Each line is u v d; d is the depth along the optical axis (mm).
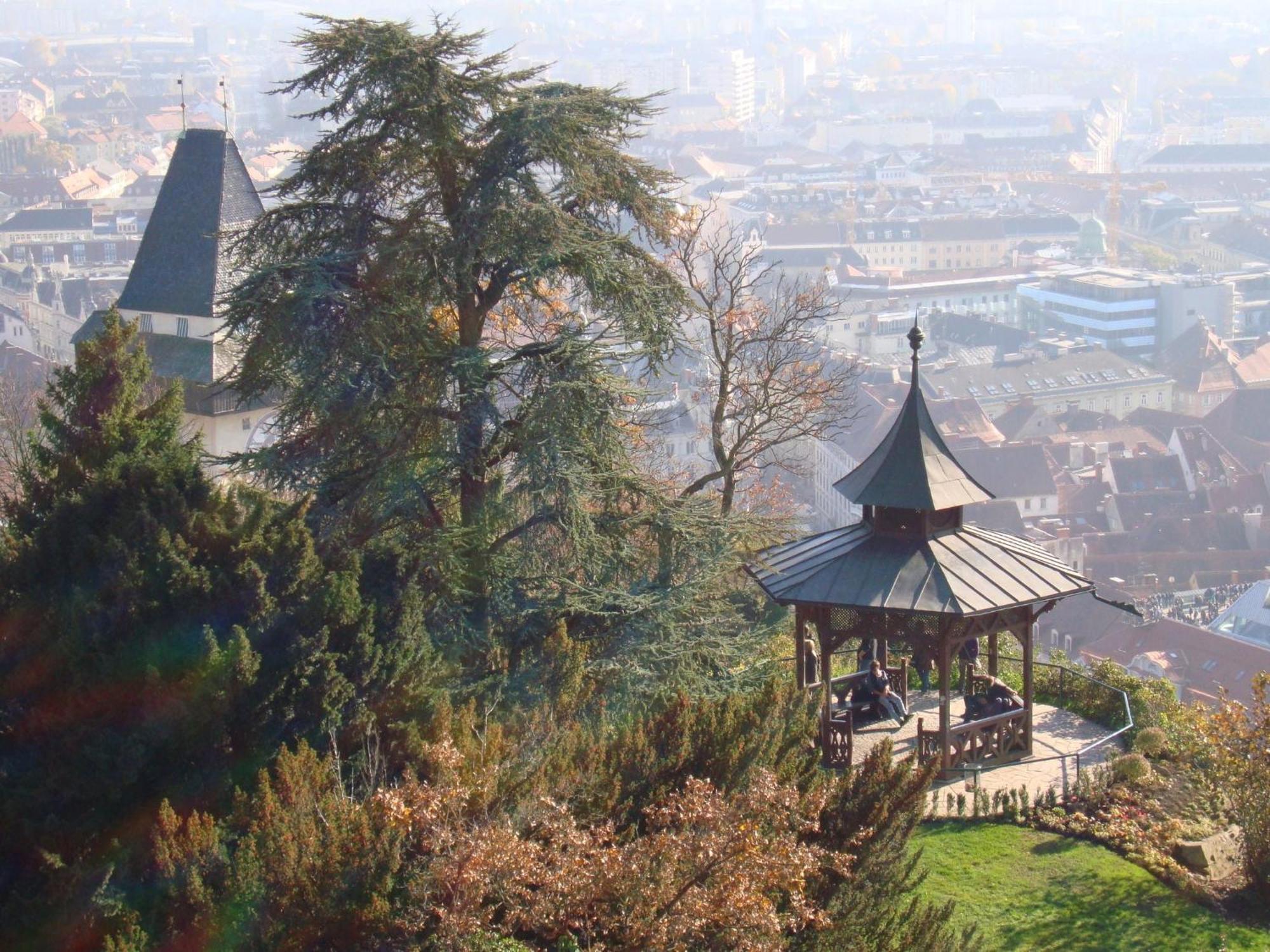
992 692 43250
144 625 29891
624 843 27984
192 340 75688
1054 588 40375
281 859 24359
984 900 35125
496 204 41062
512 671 37094
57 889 25438
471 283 41562
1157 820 38875
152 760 28281
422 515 40656
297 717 29812
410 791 26031
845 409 67625
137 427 34719
